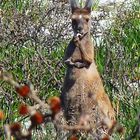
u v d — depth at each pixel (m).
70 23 22.73
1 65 20.98
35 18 22.23
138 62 22.73
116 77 21.53
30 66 21.22
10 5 22.88
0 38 21.72
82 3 24.55
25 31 21.83
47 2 22.97
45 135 18.17
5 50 21.64
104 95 19.36
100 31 23.23
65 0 22.91
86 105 19.12
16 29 21.77
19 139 10.63
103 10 23.95
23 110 10.61
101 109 19.06
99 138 17.34
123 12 24.14
